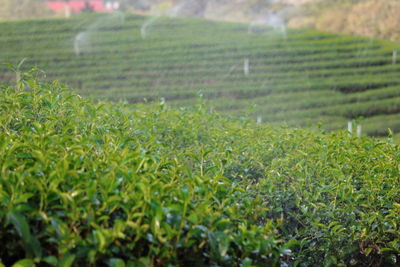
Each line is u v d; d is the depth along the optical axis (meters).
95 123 3.32
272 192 3.75
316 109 21.41
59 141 2.42
